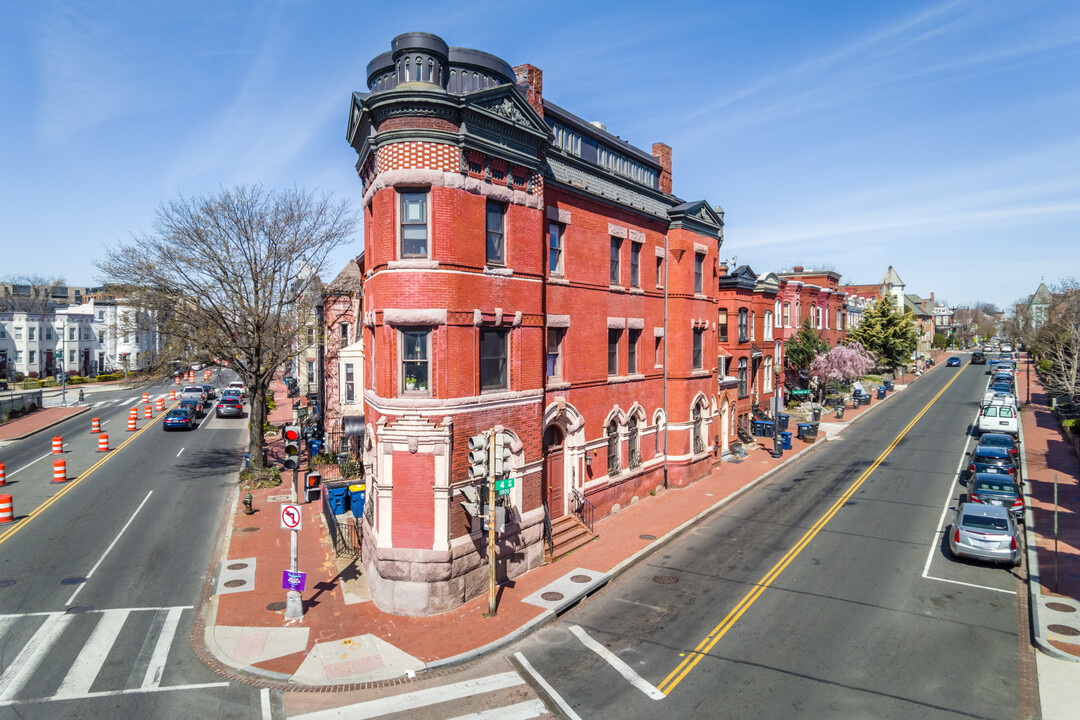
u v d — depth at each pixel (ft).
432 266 50.19
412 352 51.72
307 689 37.88
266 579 54.54
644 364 82.74
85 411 167.02
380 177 51.16
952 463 103.81
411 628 45.78
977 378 232.94
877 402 176.76
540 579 55.31
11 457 106.32
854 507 79.20
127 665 40.01
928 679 38.68
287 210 93.91
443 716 35.04
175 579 54.39
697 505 79.46
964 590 52.85
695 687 37.86
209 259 92.38
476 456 46.96
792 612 48.62
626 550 62.80
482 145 52.60
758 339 138.00
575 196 68.44
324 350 120.47
